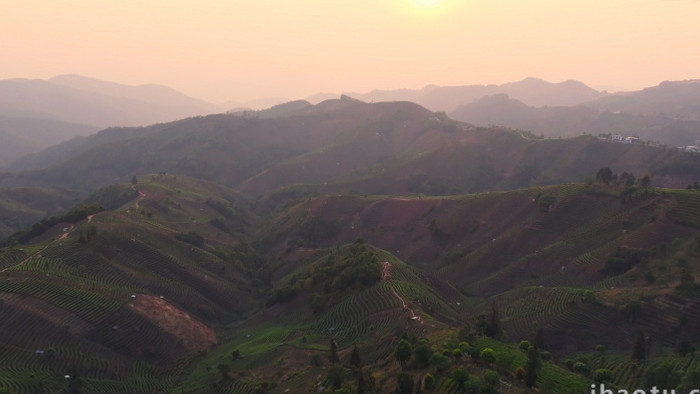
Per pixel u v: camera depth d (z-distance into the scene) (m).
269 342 102.38
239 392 78.94
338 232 190.50
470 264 148.00
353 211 198.12
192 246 152.62
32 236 144.12
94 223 140.88
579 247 132.38
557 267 130.00
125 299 110.25
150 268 132.62
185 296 127.69
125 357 97.12
